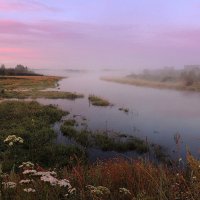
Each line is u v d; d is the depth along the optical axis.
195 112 33.50
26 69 194.12
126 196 5.02
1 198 4.63
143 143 18.56
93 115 30.64
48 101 43.00
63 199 4.79
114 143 17.95
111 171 6.68
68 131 21.14
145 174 6.01
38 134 19.55
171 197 4.49
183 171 6.01
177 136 6.60
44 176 4.50
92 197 4.69
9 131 19.75
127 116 30.41
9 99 43.38
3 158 13.66
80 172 6.40
